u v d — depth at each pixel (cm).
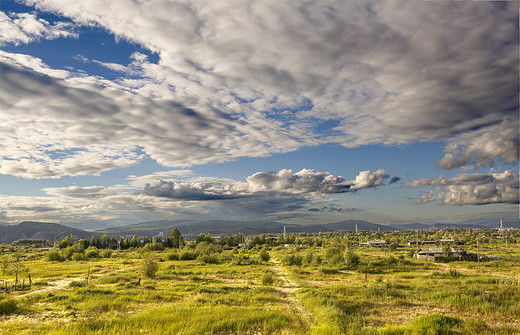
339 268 7438
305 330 2038
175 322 2095
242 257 11475
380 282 4744
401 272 6650
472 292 3131
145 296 3391
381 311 2644
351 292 3628
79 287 4216
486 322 2164
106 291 3744
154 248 17450
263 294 3647
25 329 2000
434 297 3158
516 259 9169
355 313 2567
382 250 15162
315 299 3086
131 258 11962
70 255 12025
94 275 6103
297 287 4572
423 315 2289
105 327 1952
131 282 4794
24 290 4172
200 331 1888
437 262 9175
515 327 2020
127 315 2417
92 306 2752
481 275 5706
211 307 2653
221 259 10631
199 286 4400
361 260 9119
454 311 2586
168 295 3541
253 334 1914
